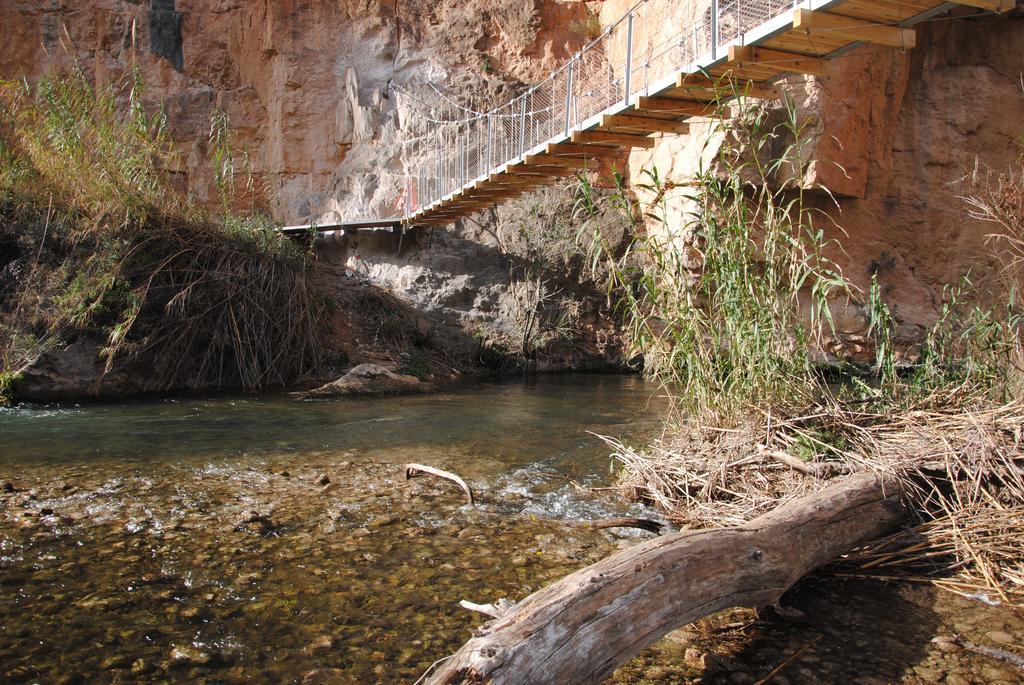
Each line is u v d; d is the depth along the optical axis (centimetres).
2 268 936
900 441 423
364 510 426
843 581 328
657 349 518
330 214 1537
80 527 384
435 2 1608
